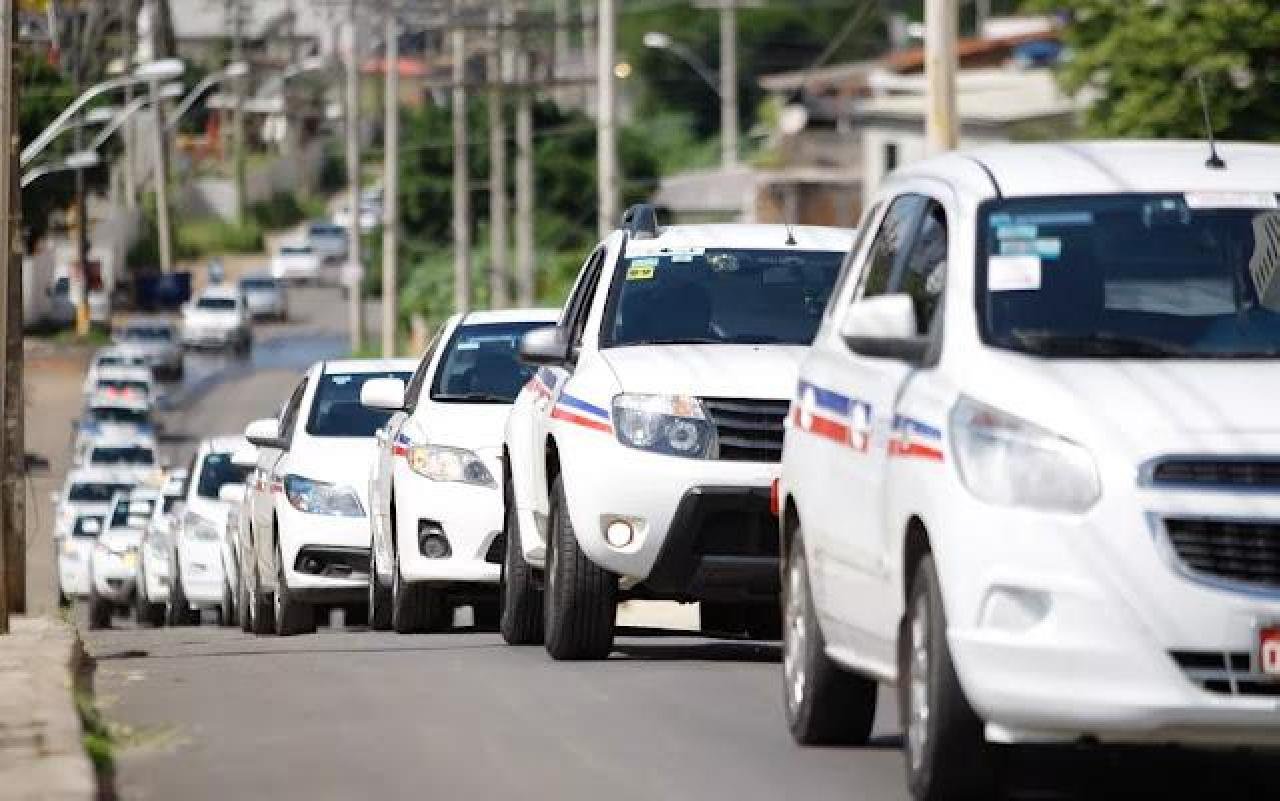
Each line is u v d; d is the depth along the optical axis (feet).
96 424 514.27
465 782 78.74
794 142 654.94
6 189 131.03
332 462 171.32
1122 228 77.46
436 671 112.27
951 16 192.13
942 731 71.41
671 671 110.93
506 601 131.03
